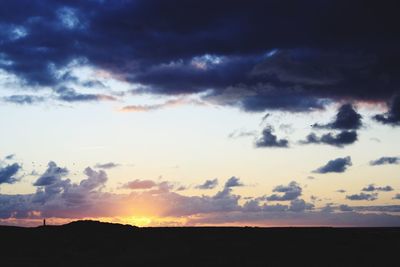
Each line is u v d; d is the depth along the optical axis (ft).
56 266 209.56
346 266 201.26
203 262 214.28
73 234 274.77
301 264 205.87
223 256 226.17
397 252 230.07
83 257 232.12
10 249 245.65
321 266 201.98
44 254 237.04
